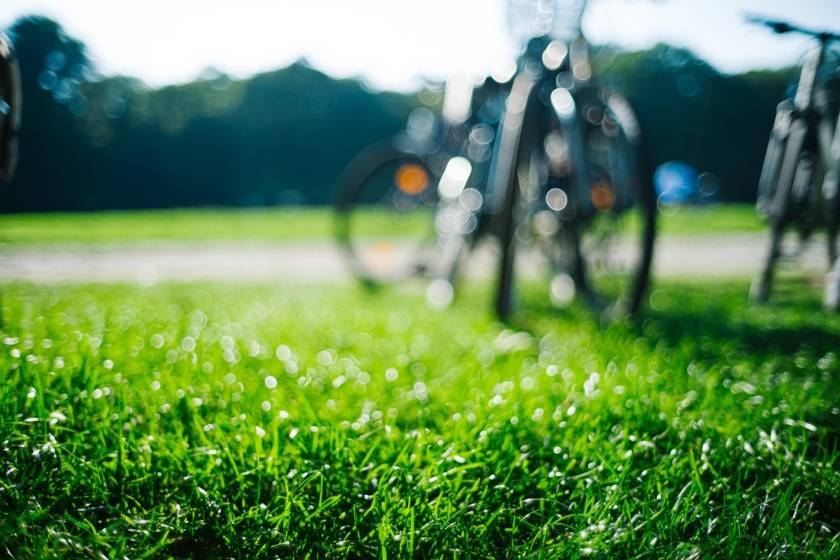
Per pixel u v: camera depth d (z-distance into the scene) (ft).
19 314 10.46
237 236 30.63
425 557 4.71
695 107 100.42
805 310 11.61
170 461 5.52
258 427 5.90
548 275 14.98
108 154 110.01
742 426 6.30
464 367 8.66
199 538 4.83
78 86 107.96
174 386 7.15
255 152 137.28
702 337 10.16
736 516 4.82
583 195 10.89
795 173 10.39
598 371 8.19
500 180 11.50
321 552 4.74
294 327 11.07
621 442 6.08
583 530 4.79
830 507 5.26
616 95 11.35
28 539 4.48
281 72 141.59
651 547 4.57
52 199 101.09
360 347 9.98
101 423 6.08
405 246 27.68
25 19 100.58
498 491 5.38
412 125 17.24
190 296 14.21
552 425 6.50
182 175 124.57
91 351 8.10
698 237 31.19
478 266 21.07
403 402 7.32
